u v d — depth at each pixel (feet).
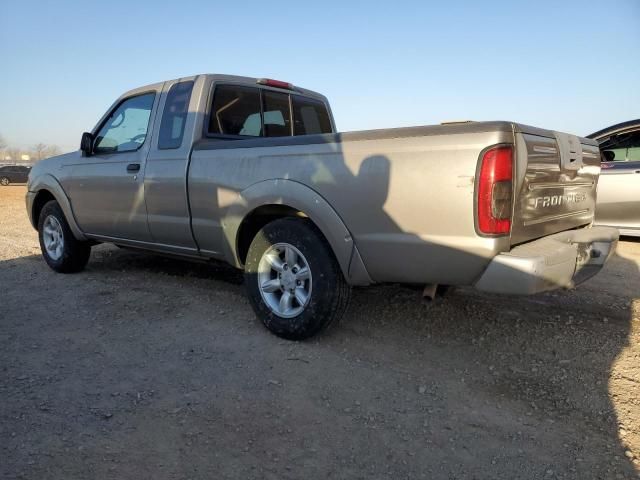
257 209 13.03
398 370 11.20
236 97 15.72
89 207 17.75
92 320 14.15
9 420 9.12
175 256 16.46
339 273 11.91
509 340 12.85
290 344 12.48
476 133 9.62
